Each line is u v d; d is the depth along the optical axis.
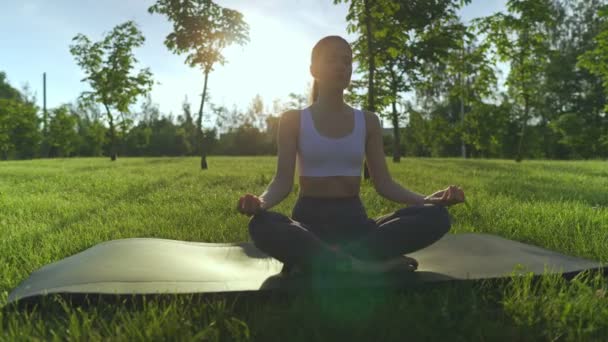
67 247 3.26
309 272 2.09
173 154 47.19
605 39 16.33
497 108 24.05
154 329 1.58
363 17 8.98
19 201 5.83
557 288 2.11
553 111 34.53
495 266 2.30
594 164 16.30
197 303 1.84
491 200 5.51
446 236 3.13
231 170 12.13
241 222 4.25
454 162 17.56
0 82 50.34
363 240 2.12
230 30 13.55
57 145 41.28
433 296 1.93
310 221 2.26
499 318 1.77
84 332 1.59
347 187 2.28
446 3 13.09
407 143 38.34
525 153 35.81
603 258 2.77
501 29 20.23
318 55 2.29
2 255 2.98
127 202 5.87
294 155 2.31
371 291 1.92
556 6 33.78
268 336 1.57
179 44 13.45
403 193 2.41
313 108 2.35
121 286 1.91
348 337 1.56
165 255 2.43
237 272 2.23
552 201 5.41
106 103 23.06
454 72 19.97
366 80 10.99
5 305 1.83
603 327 1.66
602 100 33.03
